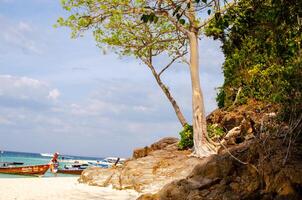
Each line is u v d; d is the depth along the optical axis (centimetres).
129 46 3064
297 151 1082
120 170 2389
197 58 2420
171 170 2169
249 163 1115
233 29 1023
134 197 1834
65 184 2423
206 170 1195
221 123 2519
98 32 2891
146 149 3047
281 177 1016
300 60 1023
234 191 1096
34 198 1770
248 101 2414
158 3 883
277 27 948
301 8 838
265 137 1152
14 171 4262
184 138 2650
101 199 1766
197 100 2375
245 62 2041
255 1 957
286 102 1162
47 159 17400
